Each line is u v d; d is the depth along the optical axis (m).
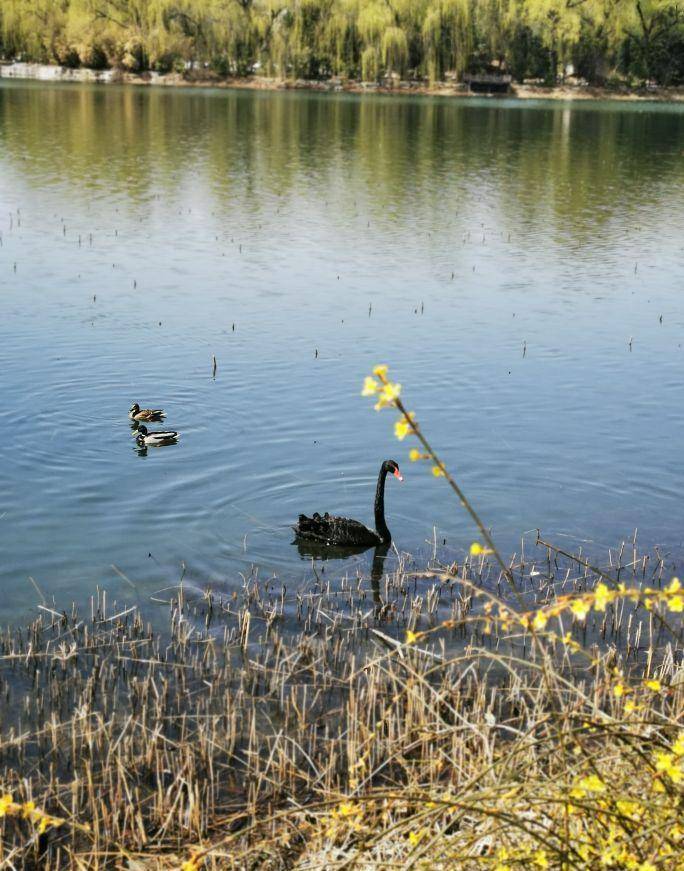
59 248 28.33
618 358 20.20
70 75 106.62
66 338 20.16
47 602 11.23
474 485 14.39
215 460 14.94
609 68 103.38
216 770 8.47
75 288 24.11
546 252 30.05
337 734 8.95
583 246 30.98
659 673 9.74
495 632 10.77
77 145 51.97
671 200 40.09
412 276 26.62
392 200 38.34
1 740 8.76
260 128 63.16
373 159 50.41
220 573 11.96
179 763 8.46
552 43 99.81
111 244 29.14
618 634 10.81
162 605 11.20
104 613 10.86
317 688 9.66
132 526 12.98
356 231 32.25
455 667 9.92
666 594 4.95
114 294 23.70
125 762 8.41
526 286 25.91
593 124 72.12
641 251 30.47
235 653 10.30
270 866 6.92
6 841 7.68
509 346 20.78
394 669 9.78
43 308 22.27
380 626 10.89
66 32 107.50
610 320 22.97
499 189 41.78
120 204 35.62
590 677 9.83
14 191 37.47
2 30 109.62
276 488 14.18
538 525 13.29
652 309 23.98
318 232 31.89
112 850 7.49
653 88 104.44
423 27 98.06
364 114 74.94
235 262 27.53
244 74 105.94
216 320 21.91
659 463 15.20
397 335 21.30
